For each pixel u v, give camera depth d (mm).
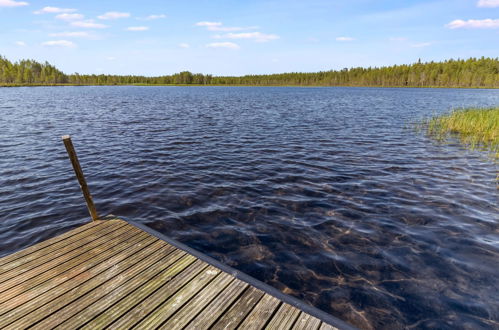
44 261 4973
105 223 6496
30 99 56594
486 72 144875
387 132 22375
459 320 4754
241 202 9453
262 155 15531
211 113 35969
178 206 9148
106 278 4535
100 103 49375
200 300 4086
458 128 22547
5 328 3516
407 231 7547
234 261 6328
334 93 96938
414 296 5277
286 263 6254
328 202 9406
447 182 11180
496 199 9523
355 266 6145
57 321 3658
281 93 97062
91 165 13492
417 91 111938
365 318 4781
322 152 16156
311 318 3777
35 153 15461
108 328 3561
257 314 3830
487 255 6484
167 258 5137
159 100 58594
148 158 14797
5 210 8805
